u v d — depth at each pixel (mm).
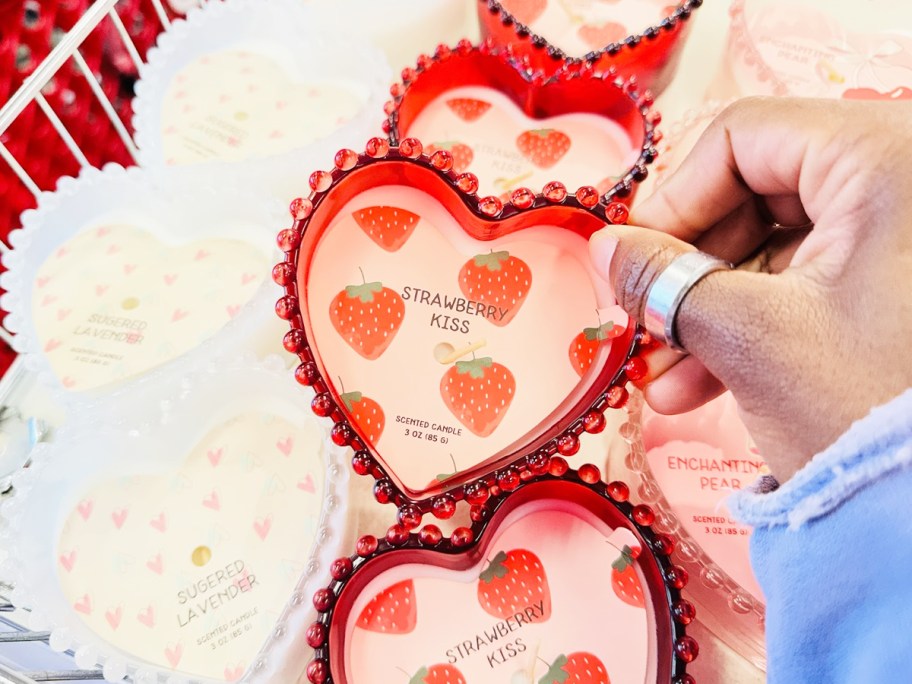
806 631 340
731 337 368
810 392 346
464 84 690
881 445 301
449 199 508
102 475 615
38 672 553
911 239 345
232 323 638
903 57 745
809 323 354
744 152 456
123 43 781
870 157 371
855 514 311
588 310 526
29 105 699
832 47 756
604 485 508
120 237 730
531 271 531
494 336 523
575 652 503
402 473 506
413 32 851
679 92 817
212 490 618
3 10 680
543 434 502
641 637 506
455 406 515
